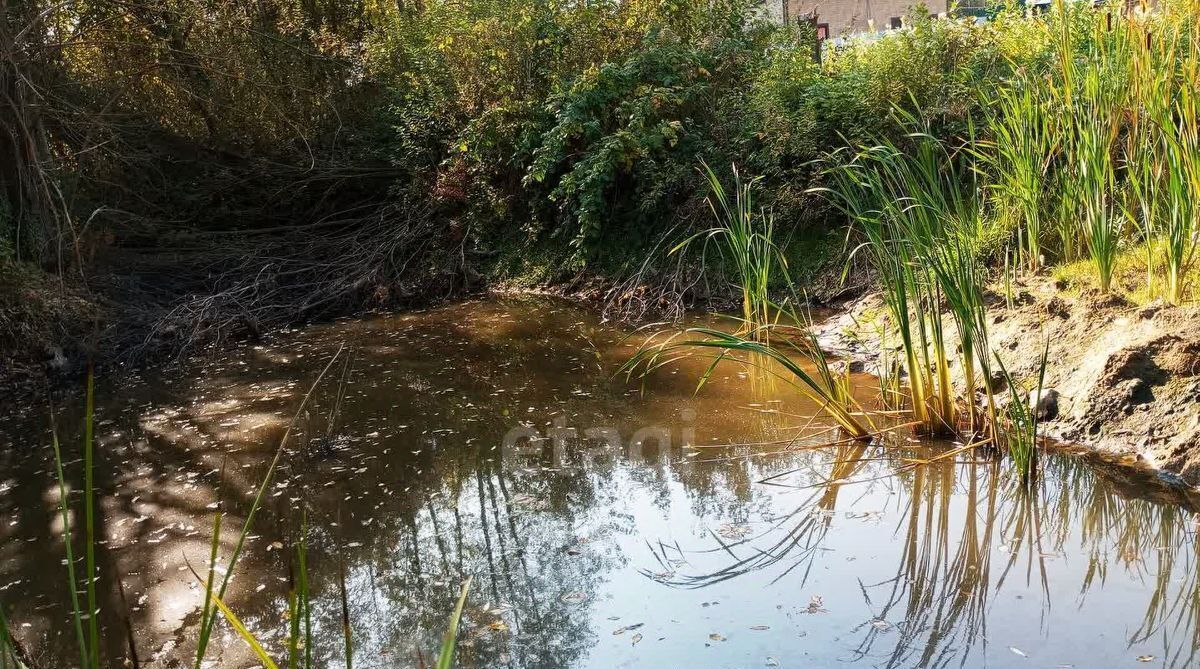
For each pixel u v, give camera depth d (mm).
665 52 10102
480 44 11094
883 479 4820
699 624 3617
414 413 6410
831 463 5078
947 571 3910
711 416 5957
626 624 3650
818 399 6078
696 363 7164
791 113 9297
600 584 3992
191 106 12336
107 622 3947
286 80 12398
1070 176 6617
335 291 10172
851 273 8305
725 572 4027
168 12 11211
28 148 9000
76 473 5641
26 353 7879
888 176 5395
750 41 10664
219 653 3668
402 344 8461
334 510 4910
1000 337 6031
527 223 10891
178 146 11984
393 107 12078
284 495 5121
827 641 3436
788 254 8852
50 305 8336
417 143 11867
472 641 3611
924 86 8500
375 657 3553
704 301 8930
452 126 11586
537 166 10414
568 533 4508
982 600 3660
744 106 9734
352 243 11258
